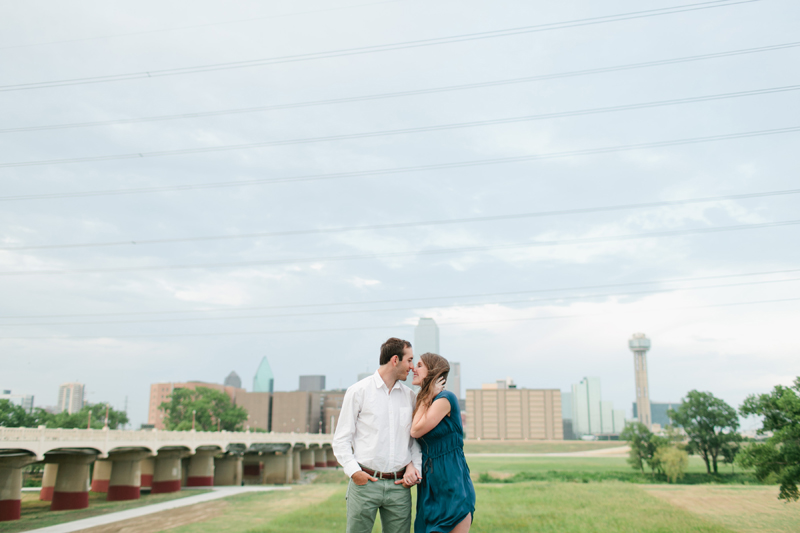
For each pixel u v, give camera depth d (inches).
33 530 1373.0
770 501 1765.5
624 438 4013.3
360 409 291.7
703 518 1475.1
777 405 1283.2
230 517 1481.3
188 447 2618.1
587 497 2025.1
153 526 1387.8
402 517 288.2
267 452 3745.1
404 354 292.8
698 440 3735.2
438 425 288.5
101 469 2694.4
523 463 5196.9
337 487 2400.3
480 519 1493.6
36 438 1572.3
